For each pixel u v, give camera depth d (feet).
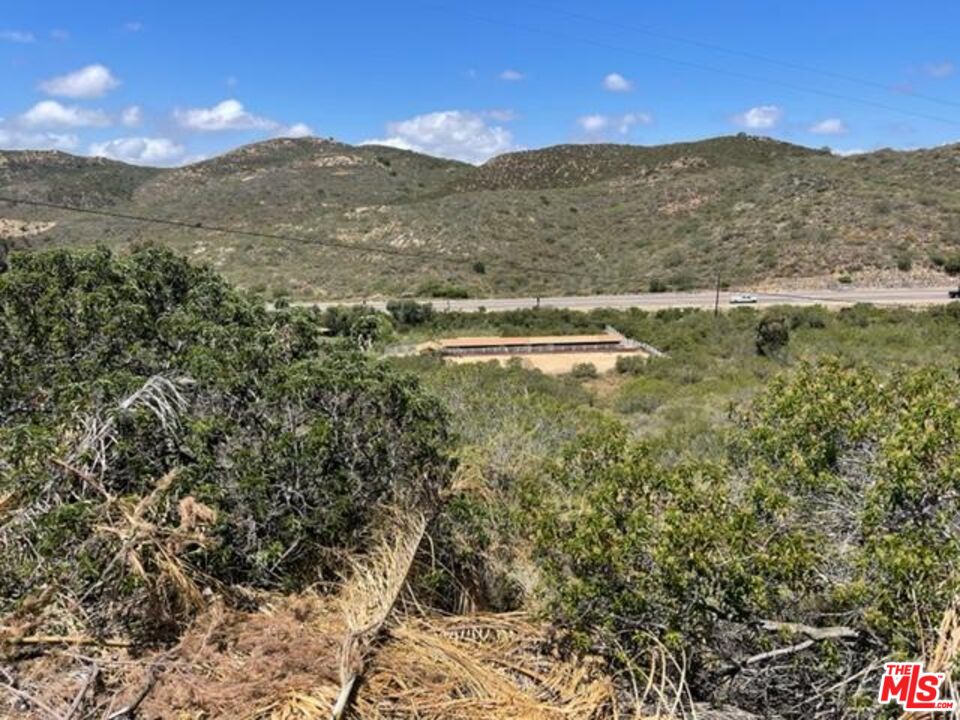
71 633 10.43
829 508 11.74
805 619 10.51
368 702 9.36
